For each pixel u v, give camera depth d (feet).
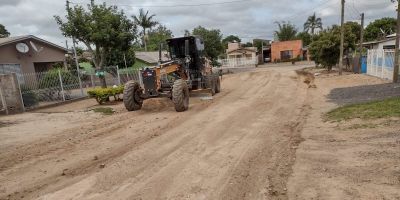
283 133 25.90
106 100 52.95
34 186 17.76
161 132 28.19
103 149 24.03
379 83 55.16
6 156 23.72
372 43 128.67
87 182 17.78
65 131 31.37
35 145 26.43
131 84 40.45
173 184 16.80
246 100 45.62
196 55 49.80
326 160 18.89
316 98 44.24
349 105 34.40
